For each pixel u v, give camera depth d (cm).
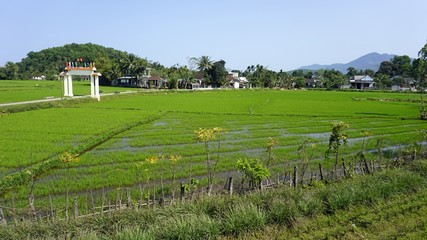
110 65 12594
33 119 3638
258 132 3178
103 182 1653
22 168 1850
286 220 1040
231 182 1371
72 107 5034
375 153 2322
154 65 17512
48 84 10788
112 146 2491
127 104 5631
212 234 937
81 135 2733
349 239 909
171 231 909
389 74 16112
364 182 1300
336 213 1080
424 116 4238
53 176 1747
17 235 945
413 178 1322
